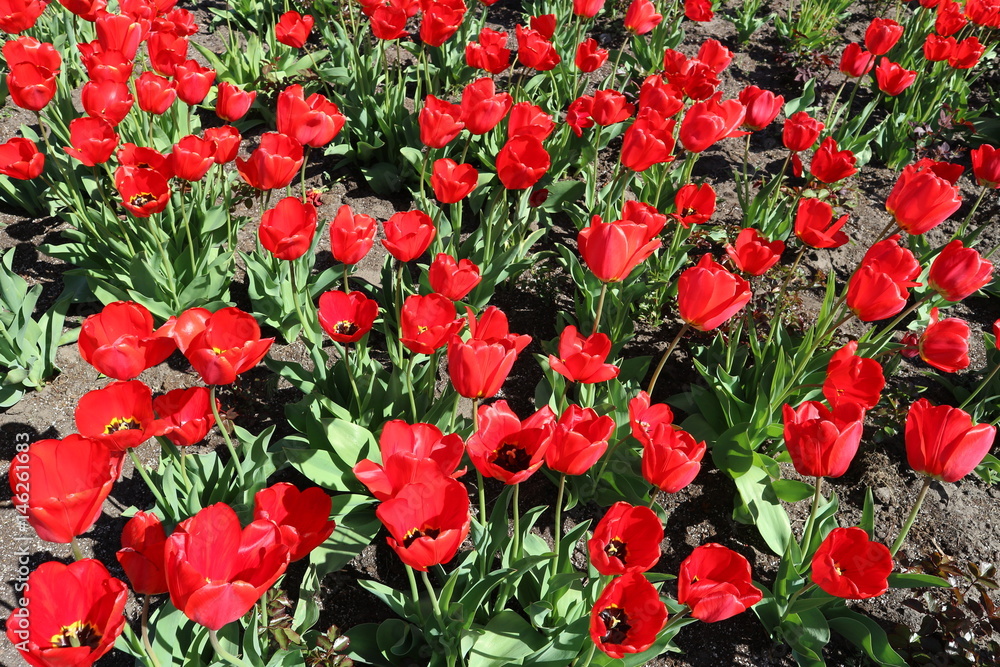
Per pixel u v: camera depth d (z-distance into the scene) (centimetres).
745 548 133
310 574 120
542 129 145
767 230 169
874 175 204
